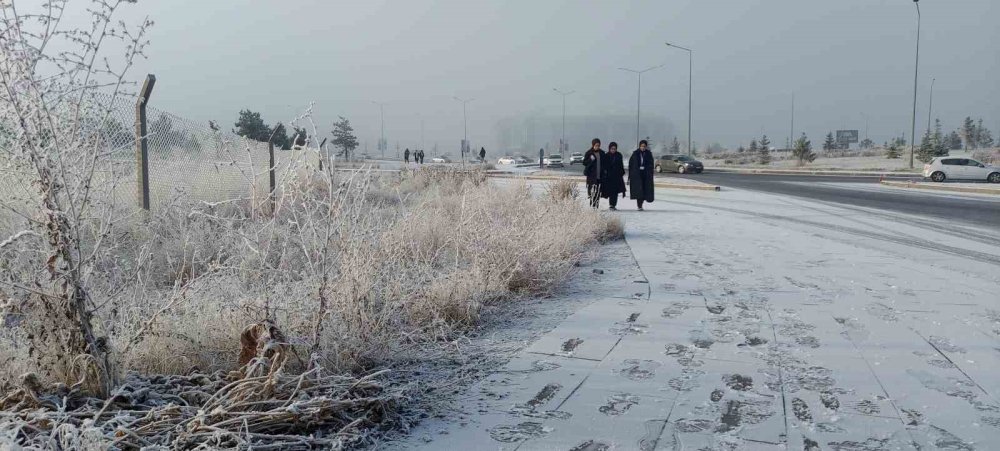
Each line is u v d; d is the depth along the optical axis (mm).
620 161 17609
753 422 3832
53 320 3617
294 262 5629
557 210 12000
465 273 6633
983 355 5039
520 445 3545
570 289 7469
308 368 4016
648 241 11523
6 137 3605
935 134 73312
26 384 3338
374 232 5438
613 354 5094
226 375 4023
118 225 5859
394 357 4906
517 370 4742
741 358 4980
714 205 19656
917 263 9203
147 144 8648
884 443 3570
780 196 23797
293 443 3352
